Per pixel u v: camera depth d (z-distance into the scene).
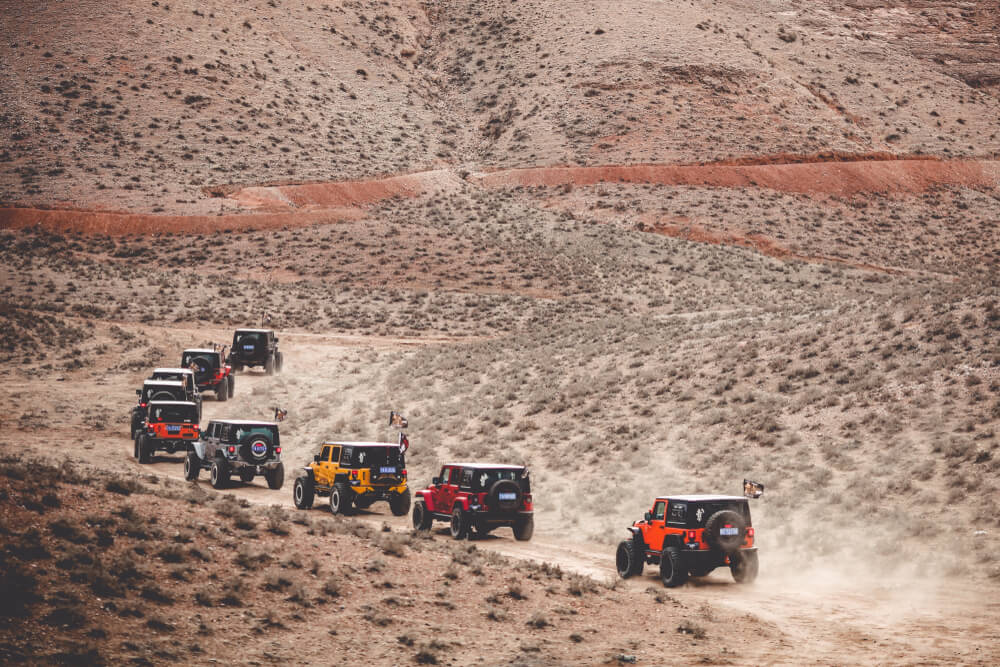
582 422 122.88
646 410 120.88
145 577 48.22
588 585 61.09
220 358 163.75
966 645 49.03
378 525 84.12
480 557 66.50
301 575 53.56
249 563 53.12
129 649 40.44
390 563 59.28
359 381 176.25
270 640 44.47
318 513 91.00
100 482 64.06
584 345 169.88
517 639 48.75
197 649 41.78
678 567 63.16
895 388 103.56
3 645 37.97
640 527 68.12
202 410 153.88
